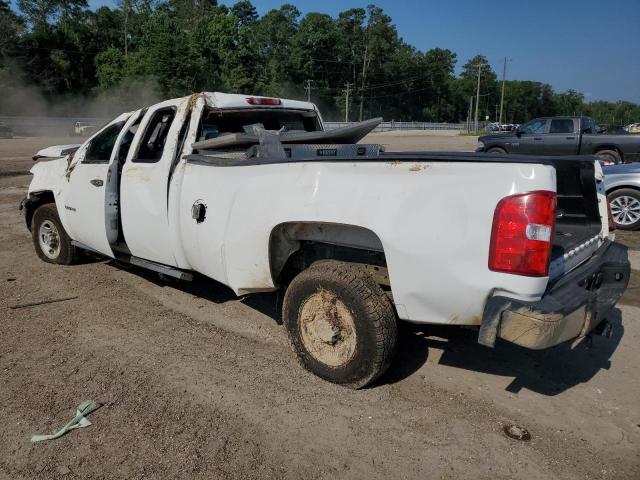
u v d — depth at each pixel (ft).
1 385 12.26
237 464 9.69
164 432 10.57
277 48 347.77
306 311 12.28
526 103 478.18
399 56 384.88
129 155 16.52
